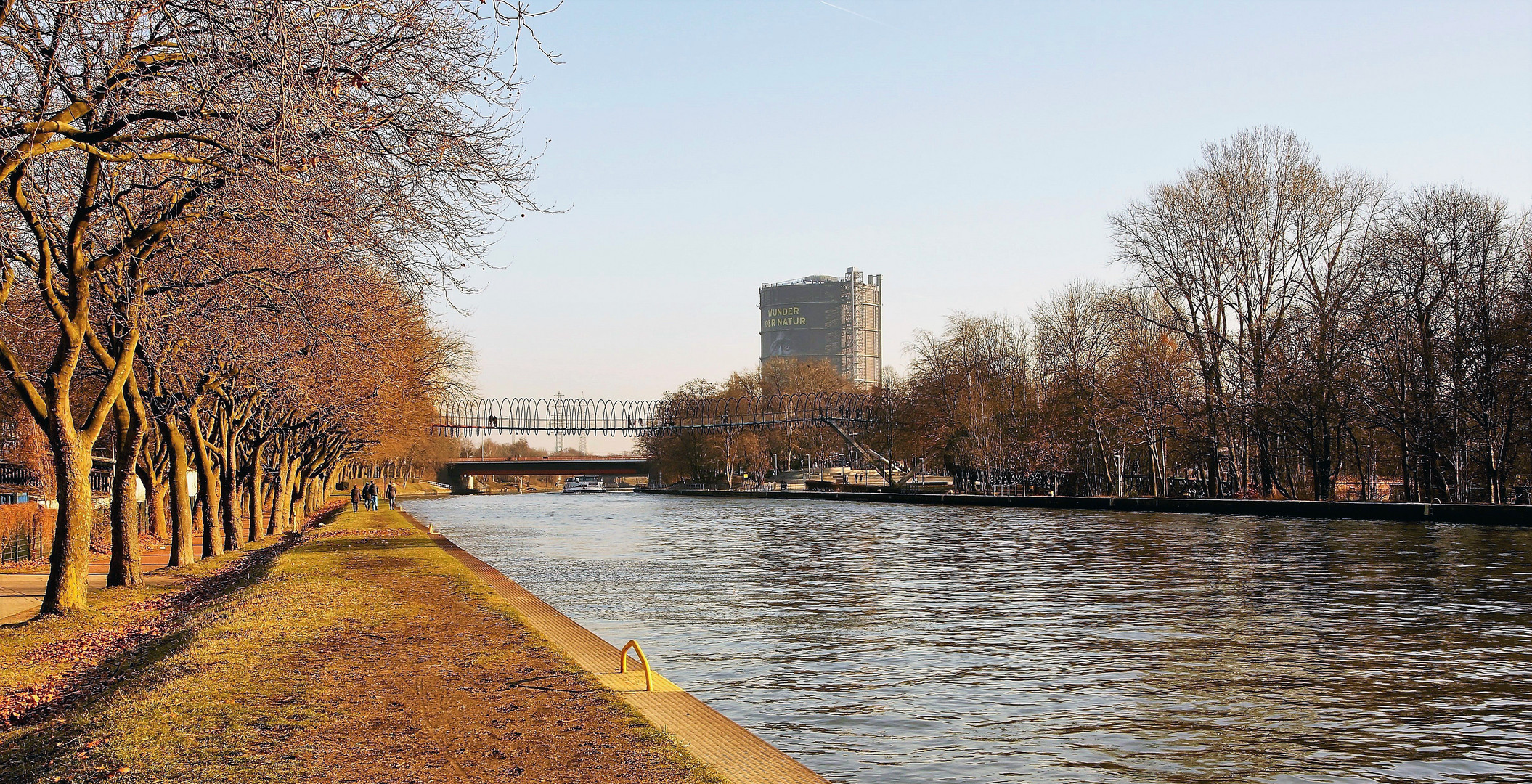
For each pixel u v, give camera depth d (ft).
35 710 46.65
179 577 104.99
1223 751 44.50
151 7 49.52
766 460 530.27
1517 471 213.66
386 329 106.83
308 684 43.19
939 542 171.22
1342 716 50.11
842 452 537.65
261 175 49.85
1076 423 285.23
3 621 73.15
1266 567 118.42
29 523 138.72
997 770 41.88
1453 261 189.16
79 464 74.13
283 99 45.11
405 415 208.44
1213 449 245.24
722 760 34.53
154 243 70.59
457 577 87.97
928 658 64.90
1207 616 81.82
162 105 55.06
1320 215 217.15
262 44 45.42
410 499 533.55
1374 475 234.99
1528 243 185.98
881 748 44.96
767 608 89.10
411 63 54.03
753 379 591.78
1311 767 42.60
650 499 479.00
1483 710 51.29
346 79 50.98
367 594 74.90
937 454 358.02
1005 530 197.77
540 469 619.26
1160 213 231.30
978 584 107.34
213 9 47.65
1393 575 108.27
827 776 41.16
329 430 183.83
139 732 35.35
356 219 55.62
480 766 31.86
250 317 78.43
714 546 171.53
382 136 55.83
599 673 47.52
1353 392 201.87
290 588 77.66
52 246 70.74
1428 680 57.88
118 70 51.96
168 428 114.62
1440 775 41.50
